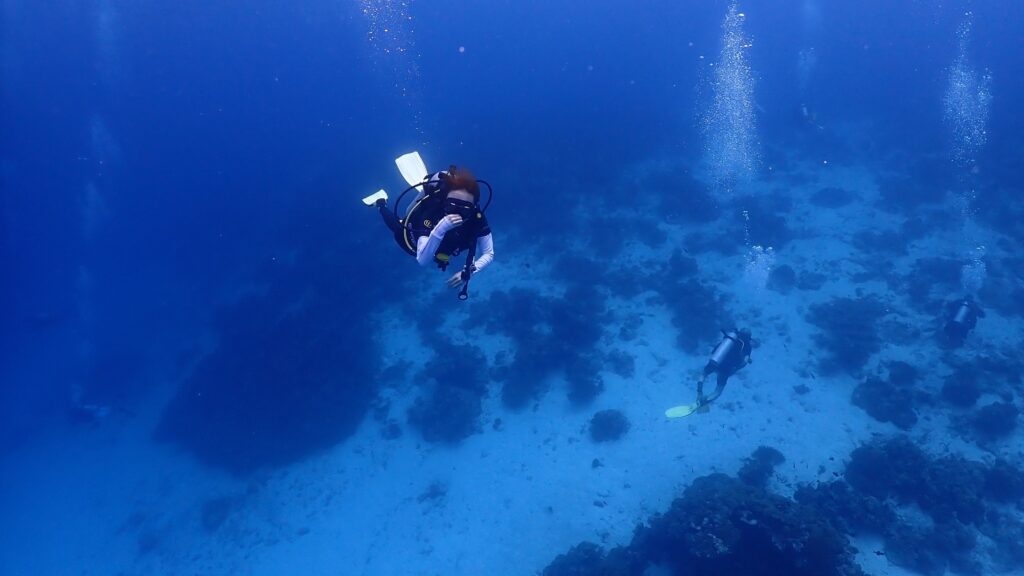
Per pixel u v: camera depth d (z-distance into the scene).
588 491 12.04
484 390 15.06
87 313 28.72
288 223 30.25
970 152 23.81
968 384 12.19
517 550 11.34
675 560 9.95
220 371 18.56
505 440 13.67
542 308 16.95
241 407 16.64
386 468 14.02
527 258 20.69
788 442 12.10
